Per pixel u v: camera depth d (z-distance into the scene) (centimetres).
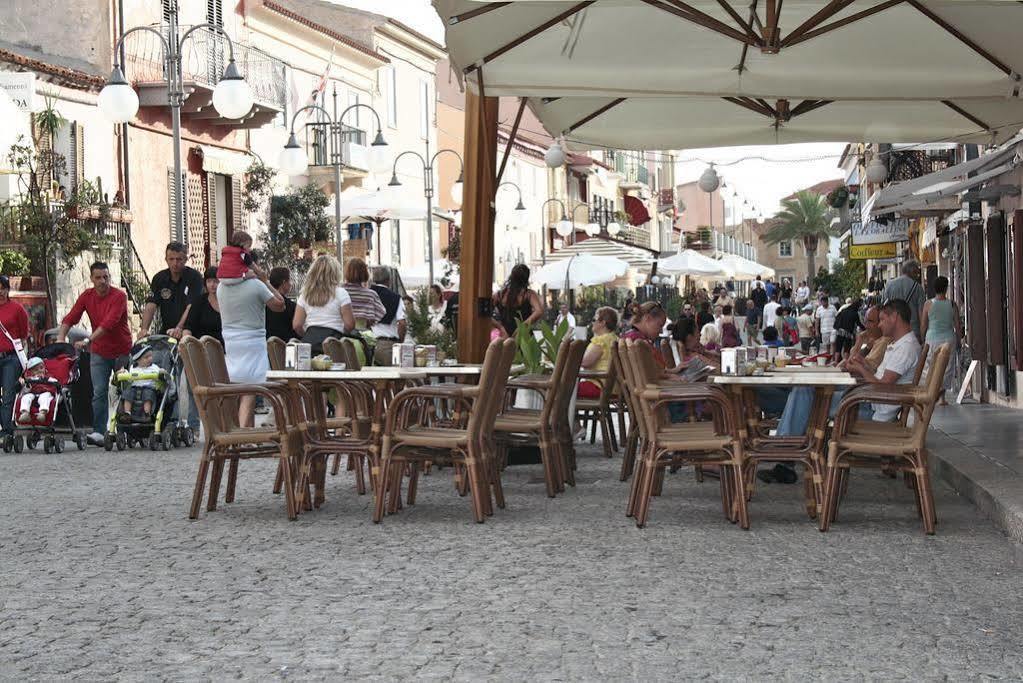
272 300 1533
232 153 3528
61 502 1155
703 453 1069
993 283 2138
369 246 4272
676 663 617
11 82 2483
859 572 830
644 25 1285
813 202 12025
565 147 1794
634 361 1035
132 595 771
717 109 1661
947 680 589
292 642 661
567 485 1277
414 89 4938
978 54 1320
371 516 1077
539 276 3612
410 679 592
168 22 3216
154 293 1730
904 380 1255
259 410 2225
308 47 3994
